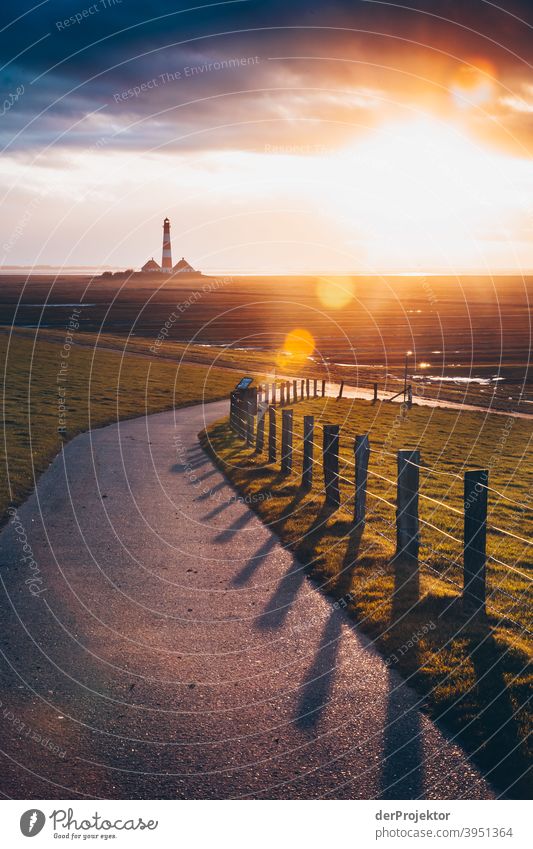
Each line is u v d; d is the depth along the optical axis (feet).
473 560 27.76
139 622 27.25
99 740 19.29
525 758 18.20
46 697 21.47
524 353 299.38
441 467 72.64
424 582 31.40
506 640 25.14
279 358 238.89
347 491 51.65
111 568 33.42
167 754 18.69
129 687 22.20
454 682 22.08
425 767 18.10
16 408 91.81
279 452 68.85
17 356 155.43
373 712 20.65
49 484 51.47
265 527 41.11
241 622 27.30
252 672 23.22
